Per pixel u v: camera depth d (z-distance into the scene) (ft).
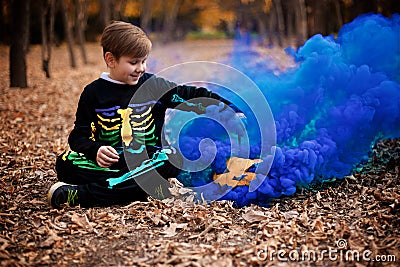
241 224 9.71
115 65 10.72
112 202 10.77
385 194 10.77
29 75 39.06
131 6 78.79
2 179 12.59
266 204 10.80
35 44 80.18
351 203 10.59
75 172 10.95
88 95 10.96
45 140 17.58
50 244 8.84
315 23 33.68
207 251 8.53
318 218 9.70
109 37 10.53
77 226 9.55
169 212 10.20
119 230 9.45
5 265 8.05
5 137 17.57
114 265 8.19
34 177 12.86
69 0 56.75
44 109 23.97
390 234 9.06
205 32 145.18
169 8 99.14
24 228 9.56
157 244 8.85
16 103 25.09
